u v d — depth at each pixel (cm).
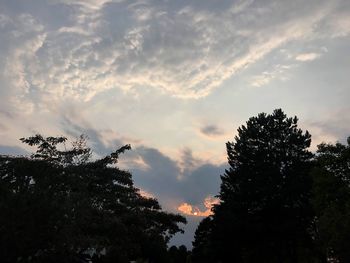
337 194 3111
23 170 2559
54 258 2258
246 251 4966
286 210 4594
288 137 5078
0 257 1959
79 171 3028
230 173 5241
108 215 3044
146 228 3434
